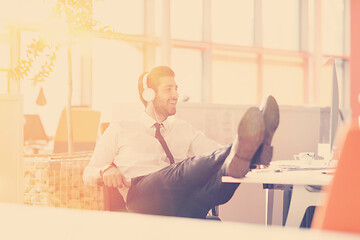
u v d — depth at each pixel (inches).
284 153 106.7
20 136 78.2
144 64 334.0
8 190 78.2
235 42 378.9
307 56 406.3
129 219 16.5
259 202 100.6
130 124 90.1
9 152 78.5
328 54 407.2
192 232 15.0
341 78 407.8
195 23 362.3
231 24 377.1
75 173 83.6
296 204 59.1
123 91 321.4
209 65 362.3
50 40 138.0
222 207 98.9
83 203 82.4
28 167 83.7
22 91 271.9
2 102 78.5
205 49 362.3
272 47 395.2
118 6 321.4
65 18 138.3
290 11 404.2
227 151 67.7
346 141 25.9
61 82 292.4
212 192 69.4
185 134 94.1
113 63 318.0
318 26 402.9
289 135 107.3
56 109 288.2
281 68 398.9
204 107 100.9
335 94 73.9
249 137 55.2
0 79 268.4
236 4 378.9
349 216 25.9
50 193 82.5
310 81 405.1
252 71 386.9
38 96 274.8
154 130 90.6
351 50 390.9
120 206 83.1
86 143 217.5
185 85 356.5
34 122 233.0
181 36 355.9
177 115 98.3
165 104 90.4
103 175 79.7
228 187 68.8
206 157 69.8
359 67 386.3
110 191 82.4
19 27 276.2
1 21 271.1
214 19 368.8
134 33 331.9
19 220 17.9
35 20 278.1
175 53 351.9
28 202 83.1
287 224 59.6
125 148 88.4
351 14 392.5
